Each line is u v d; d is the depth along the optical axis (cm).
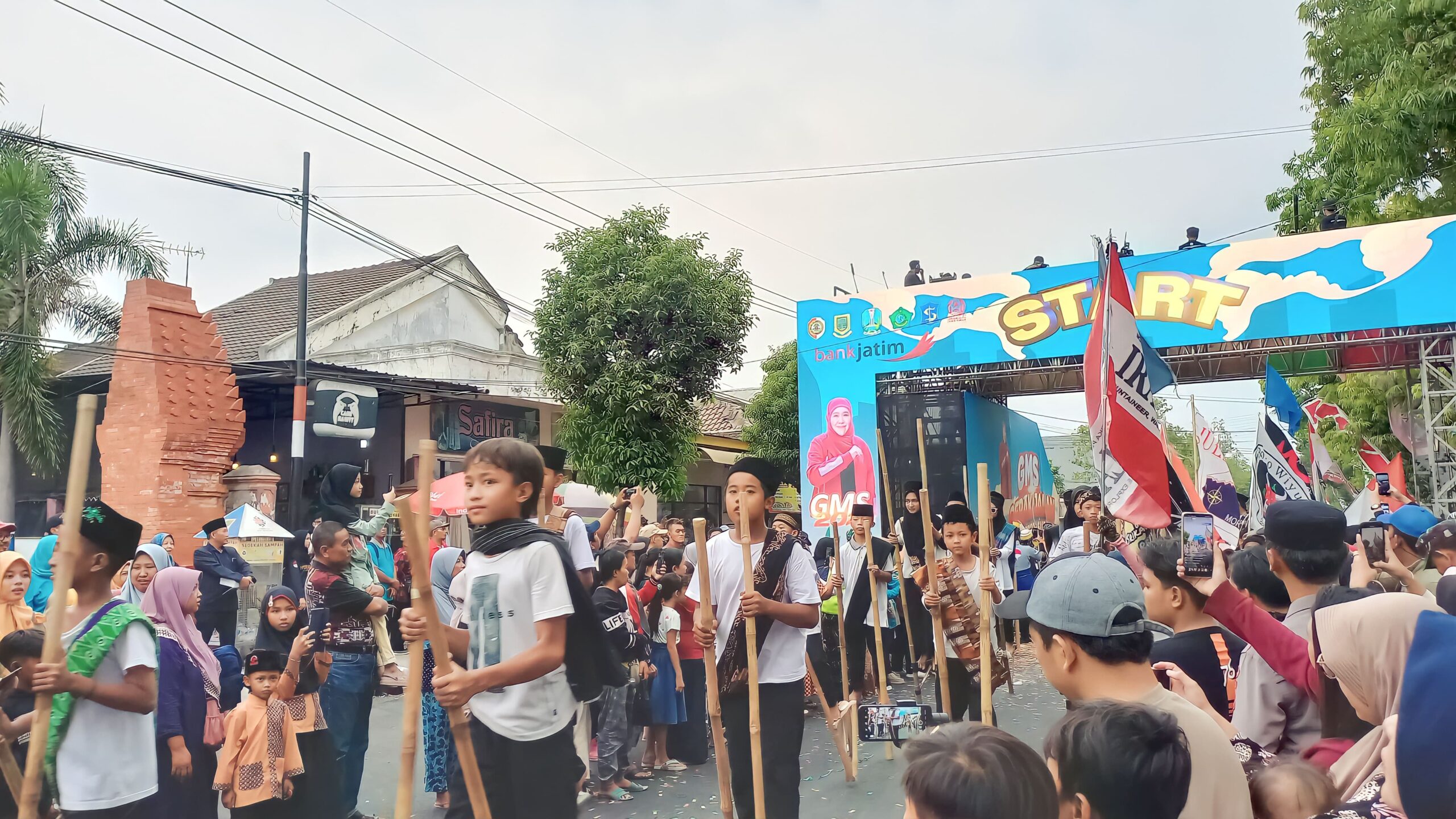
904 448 1634
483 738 317
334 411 1523
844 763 642
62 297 1641
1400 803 190
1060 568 236
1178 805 172
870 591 851
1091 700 196
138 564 586
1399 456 903
